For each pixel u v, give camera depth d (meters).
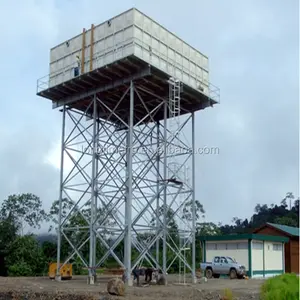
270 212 129.75
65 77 36.56
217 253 47.41
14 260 56.91
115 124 39.25
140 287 29.80
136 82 34.19
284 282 17.67
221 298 24.19
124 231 32.03
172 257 47.22
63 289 27.75
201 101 38.50
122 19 33.53
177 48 36.34
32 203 70.81
